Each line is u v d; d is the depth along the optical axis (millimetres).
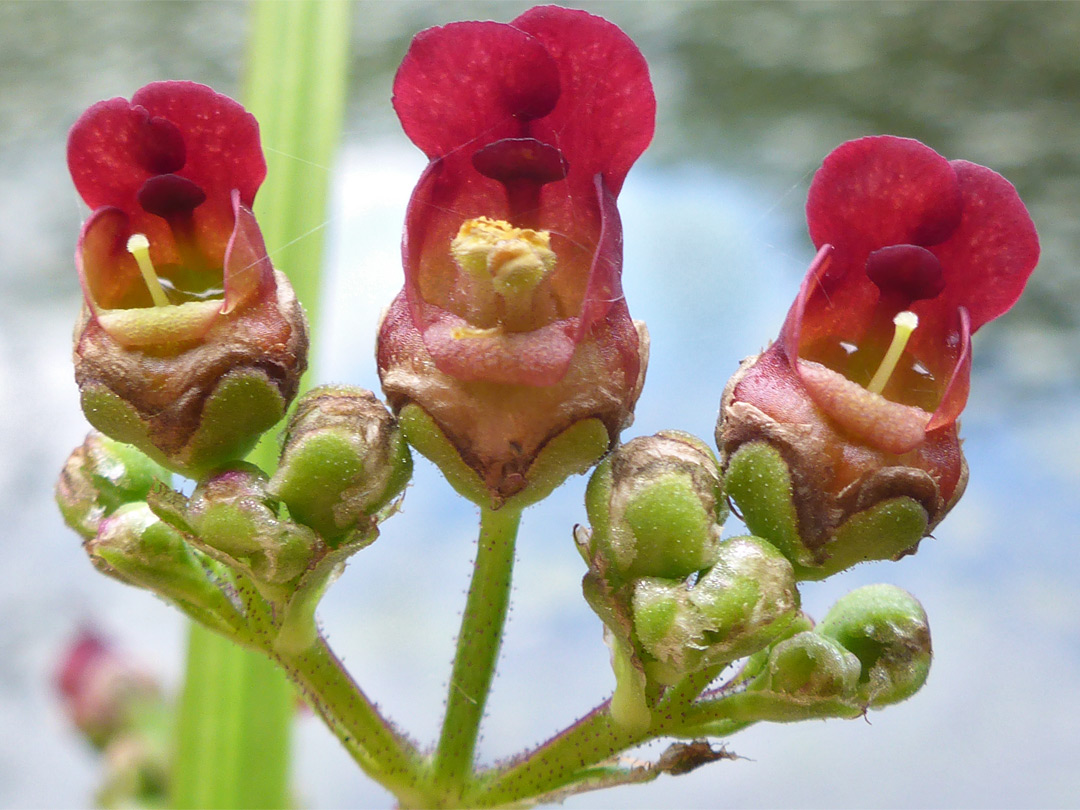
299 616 47
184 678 56
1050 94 157
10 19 166
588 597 45
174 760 56
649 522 45
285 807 56
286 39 58
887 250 46
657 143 154
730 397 46
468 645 48
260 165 48
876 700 48
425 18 151
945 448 46
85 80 168
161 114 47
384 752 49
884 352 47
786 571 45
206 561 49
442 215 46
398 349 46
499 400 45
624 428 46
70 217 163
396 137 144
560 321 45
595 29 45
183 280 48
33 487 146
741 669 49
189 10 168
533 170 46
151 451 47
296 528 46
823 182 47
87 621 82
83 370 46
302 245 57
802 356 47
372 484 46
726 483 46
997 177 46
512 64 45
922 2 155
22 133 166
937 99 157
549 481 46
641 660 45
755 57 157
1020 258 46
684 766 47
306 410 46
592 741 47
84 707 78
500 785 48
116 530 48
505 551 48
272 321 47
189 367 46
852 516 45
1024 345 151
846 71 157
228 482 46
